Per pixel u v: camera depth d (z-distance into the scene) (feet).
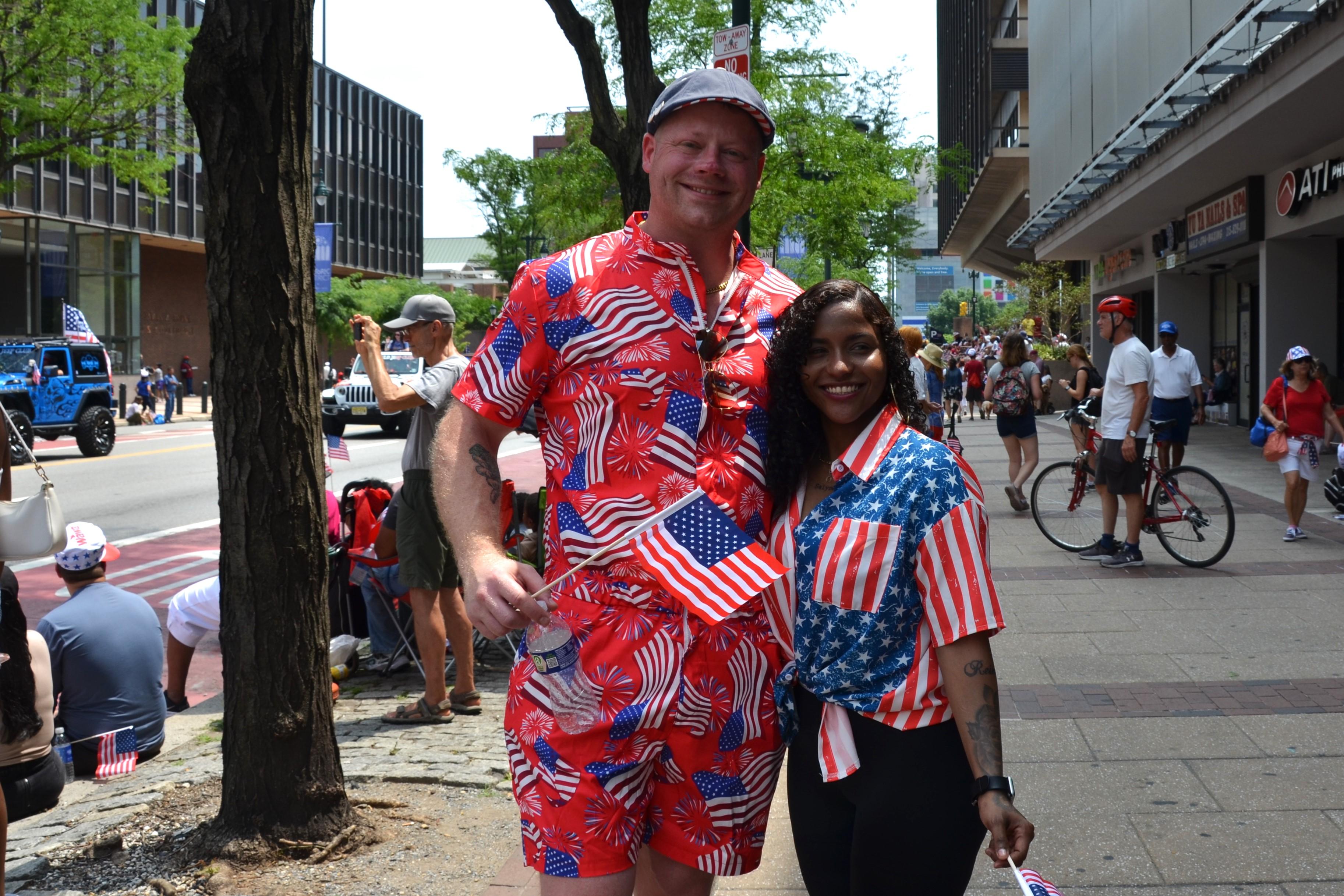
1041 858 12.39
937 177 82.99
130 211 148.56
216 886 12.01
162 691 17.97
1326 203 52.01
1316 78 39.73
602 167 60.29
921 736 7.41
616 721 7.22
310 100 12.55
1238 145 51.65
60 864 12.74
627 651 7.27
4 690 13.97
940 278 536.42
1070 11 80.53
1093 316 111.45
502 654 22.40
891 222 79.30
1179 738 16.14
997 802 7.04
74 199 138.21
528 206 116.67
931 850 7.38
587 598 7.37
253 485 12.61
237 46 11.83
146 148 93.35
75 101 82.69
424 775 15.28
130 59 81.97
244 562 12.69
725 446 7.56
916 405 7.89
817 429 7.71
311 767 13.00
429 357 17.40
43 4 77.41
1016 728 16.89
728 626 7.46
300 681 12.88
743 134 7.58
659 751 7.36
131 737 17.02
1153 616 23.71
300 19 12.23
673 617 7.32
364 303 167.73
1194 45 48.91
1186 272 81.66
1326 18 37.73
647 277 7.52
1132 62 61.11
